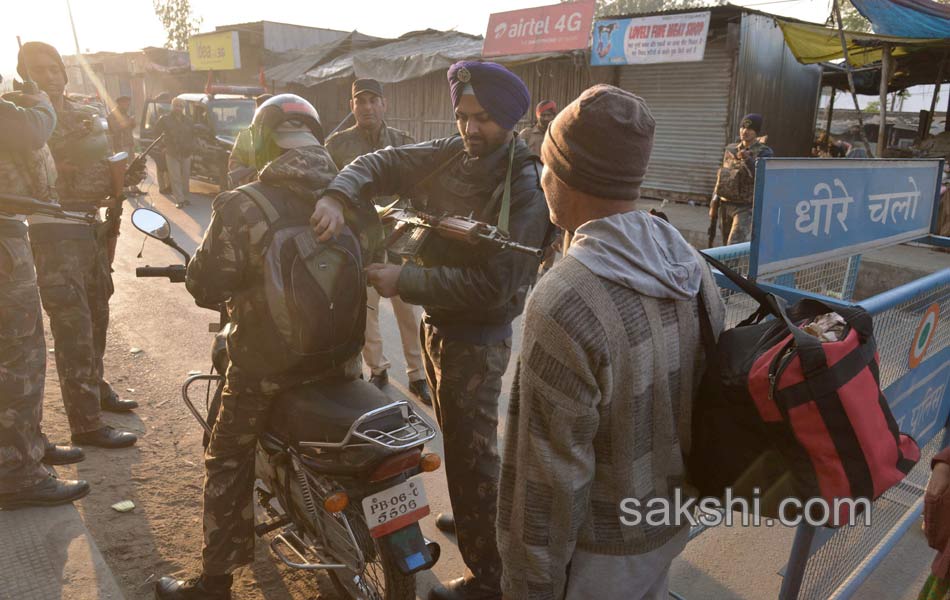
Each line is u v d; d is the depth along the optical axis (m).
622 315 1.21
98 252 3.65
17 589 2.55
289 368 2.23
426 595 2.77
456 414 2.47
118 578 2.71
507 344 2.50
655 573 1.42
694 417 1.35
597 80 13.72
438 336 2.47
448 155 2.44
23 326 2.92
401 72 15.86
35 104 2.96
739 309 2.34
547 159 1.33
